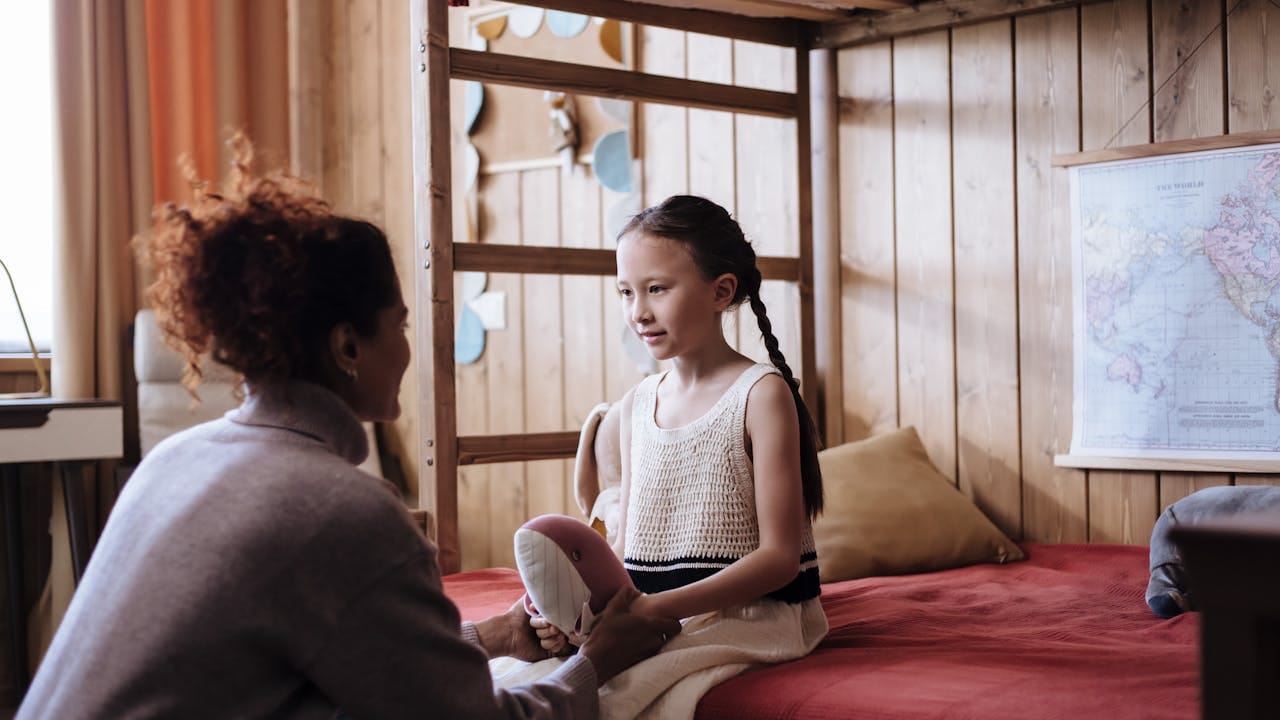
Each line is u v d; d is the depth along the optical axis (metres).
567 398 3.81
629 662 1.46
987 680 1.50
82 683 1.04
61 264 3.61
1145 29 2.77
